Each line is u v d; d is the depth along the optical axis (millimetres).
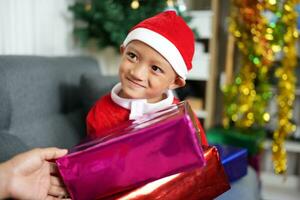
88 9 1389
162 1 1288
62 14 1484
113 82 1035
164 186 513
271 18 1434
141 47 630
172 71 656
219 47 1717
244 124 1411
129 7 1312
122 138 483
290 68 1359
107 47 1580
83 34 1436
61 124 942
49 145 846
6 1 1146
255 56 1284
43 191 502
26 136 791
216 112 1797
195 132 489
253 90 1370
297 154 1734
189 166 486
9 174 469
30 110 842
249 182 863
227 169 795
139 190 501
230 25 1312
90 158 479
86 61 1217
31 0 1273
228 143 1363
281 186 1733
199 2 1806
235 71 1645
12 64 807
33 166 489
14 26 1193
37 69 889
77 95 1070
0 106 734
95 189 484
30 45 1284
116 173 481
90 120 733
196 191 545
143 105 676
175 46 645
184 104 583
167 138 475
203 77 1558
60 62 1032
